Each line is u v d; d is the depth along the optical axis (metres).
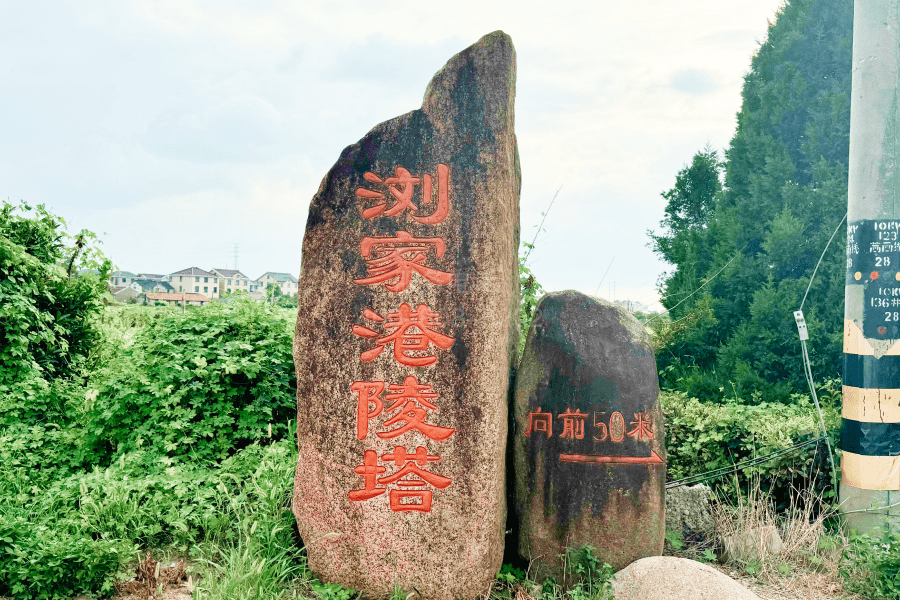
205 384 4.61
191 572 3.46
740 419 4.58
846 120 5.80
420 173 3.45
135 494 3.85
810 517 4.36
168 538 3.85
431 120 3.46
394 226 3.45
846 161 5.84
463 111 3.44
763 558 3.72
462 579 3.31
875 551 3.58
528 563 3.62
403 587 3.34
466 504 3.33
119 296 29.36
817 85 6.13
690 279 7.09
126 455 4.27
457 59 3.47
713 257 6.80
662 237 8.61
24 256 5.79
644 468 3.57
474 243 3.39
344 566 3.40
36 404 5.30
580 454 3.60
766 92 6.34
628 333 3.70
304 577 3.46
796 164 6.27
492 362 3.36
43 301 6.30
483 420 3.34
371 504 3.39
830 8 6.08
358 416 3.42
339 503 3.42
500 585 3.49
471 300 3.38
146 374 4.61
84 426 4.84
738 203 6.54
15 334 5.55
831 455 4.30
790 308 5.75
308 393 3.48
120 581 3.29
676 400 5.11
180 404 4.57
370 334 3.44
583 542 3.56
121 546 3.39
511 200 3.58
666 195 9.14
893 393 4.10
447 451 3.35
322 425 3.46
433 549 3.34
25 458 4.68
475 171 3.42
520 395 3.69
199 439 4.50
